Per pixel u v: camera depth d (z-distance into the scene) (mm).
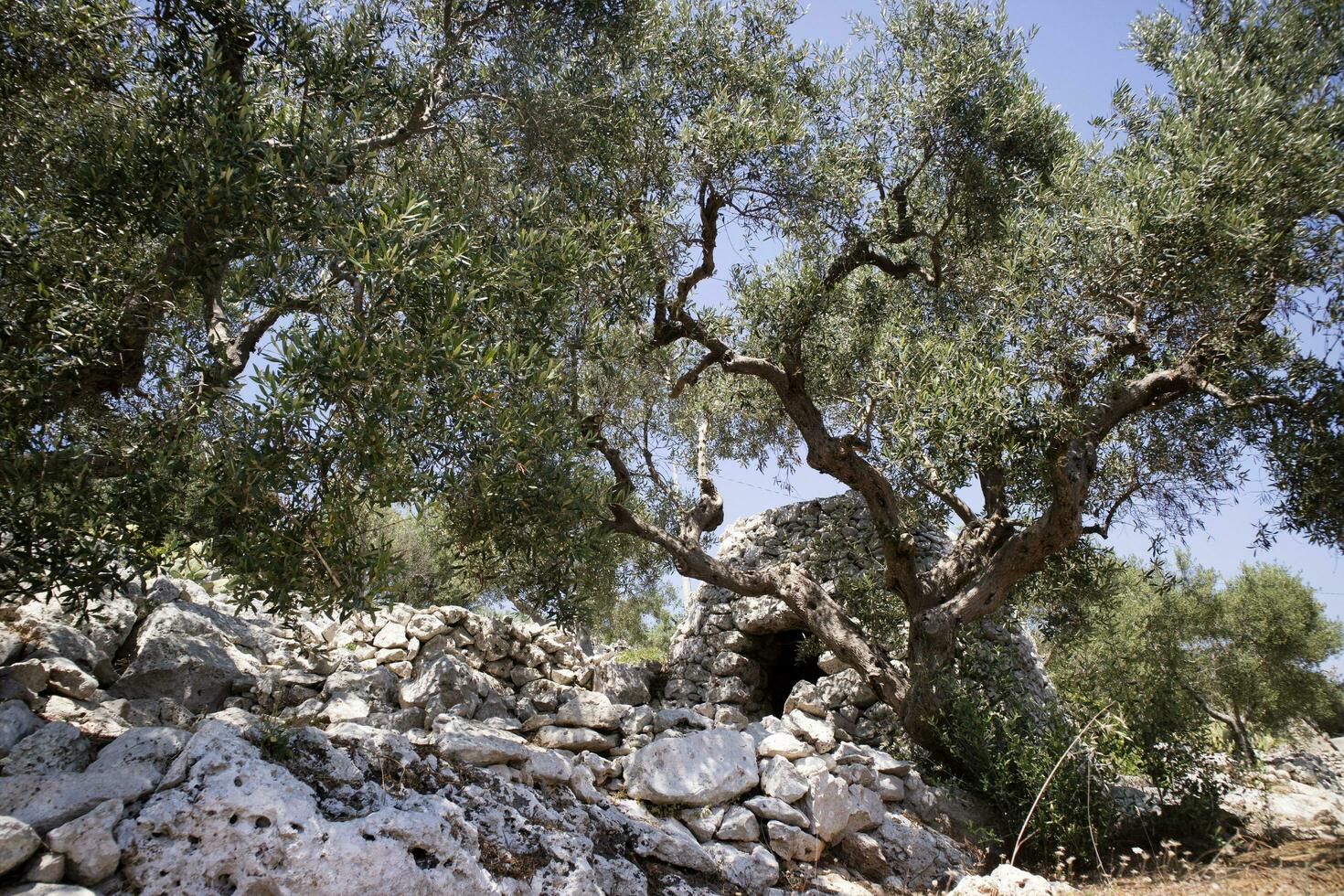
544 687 9070
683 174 8945
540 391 5746
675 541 8977
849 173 9586
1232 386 8133
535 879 4660
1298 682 16875
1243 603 17281
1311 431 7723
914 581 9531
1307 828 8312
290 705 7289
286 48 6020
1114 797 7449
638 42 8477
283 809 3949
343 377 4395
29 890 3348
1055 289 8242
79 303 4914
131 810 3881
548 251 6039
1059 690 11203
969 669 9078
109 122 5781
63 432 4840
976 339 8578
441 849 4262
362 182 6840
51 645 5934
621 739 8070
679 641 12016
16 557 4449
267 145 5160
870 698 10227
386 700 7895
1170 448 9836
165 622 6836
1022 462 8648
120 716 5664
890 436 8672
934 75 9508
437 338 4656
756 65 9414
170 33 5793
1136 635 15867
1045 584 10656
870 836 7414
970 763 8008
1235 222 6824
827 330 11133
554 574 7035
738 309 10547
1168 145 7996
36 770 4133
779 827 6781
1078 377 8312
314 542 4457
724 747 7168
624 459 10742
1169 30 9008
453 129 7457
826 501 12047
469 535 5809
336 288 5312
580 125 7598
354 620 8867
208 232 4941
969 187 9617
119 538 4801
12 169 5441
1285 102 7469
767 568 9758
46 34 5312
